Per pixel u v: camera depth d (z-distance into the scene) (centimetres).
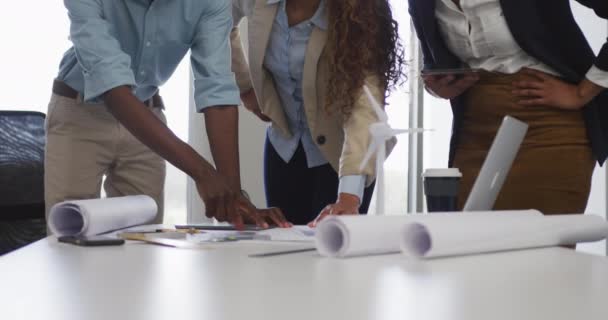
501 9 166
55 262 89
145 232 132
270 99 206
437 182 118
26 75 320
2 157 209
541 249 105
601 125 174
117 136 203
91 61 160
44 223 214
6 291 66
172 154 154
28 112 219
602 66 160
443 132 347
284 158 214
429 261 90
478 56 174
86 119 199
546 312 57
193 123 342
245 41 343
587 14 321
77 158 200
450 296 65
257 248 106
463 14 171
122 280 74
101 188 211
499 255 97
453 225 93
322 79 191
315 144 207
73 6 165
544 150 168
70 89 197
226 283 72
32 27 320
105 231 127
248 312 57
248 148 361
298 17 189
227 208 149
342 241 94
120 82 158
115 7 175
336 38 177
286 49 193
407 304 61
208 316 55
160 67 193
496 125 174
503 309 58
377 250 95
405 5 189
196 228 141
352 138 168
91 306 59
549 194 168
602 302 61
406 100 323
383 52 180
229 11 182
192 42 185
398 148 353
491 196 118
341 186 165
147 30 180
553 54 166
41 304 60
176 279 75
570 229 110
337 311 57
